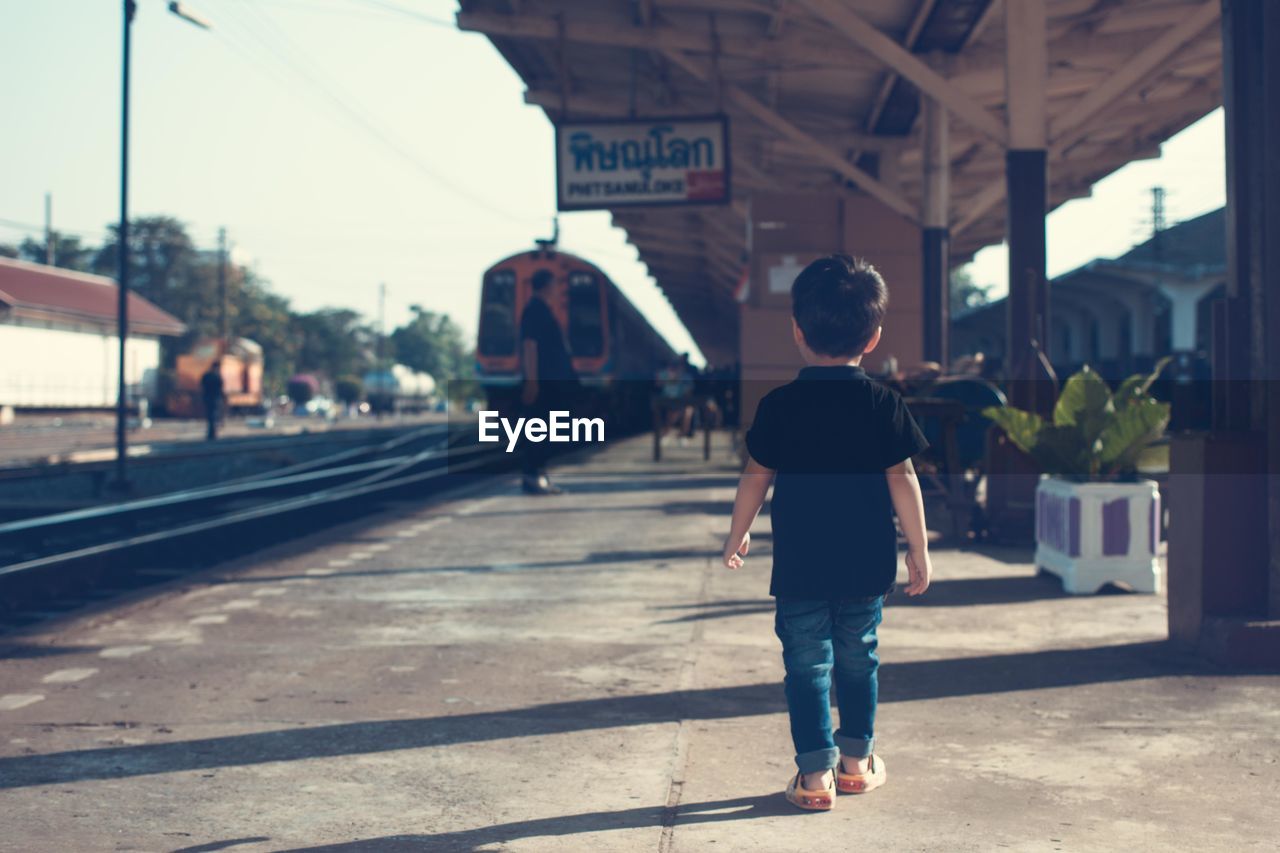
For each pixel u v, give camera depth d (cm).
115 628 559
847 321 293
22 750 357
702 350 6316
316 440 3153
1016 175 959
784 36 1439
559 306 2302
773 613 578
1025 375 829
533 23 1405
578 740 363
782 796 308
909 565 296
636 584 675
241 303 12362
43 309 5803
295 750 356
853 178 1658
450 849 272
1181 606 486
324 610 604
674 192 1469
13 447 2609
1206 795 304
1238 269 477
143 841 279
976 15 1345
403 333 19038
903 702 403
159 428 4419
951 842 272
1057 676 438
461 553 822
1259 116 468
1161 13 1407
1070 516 623
